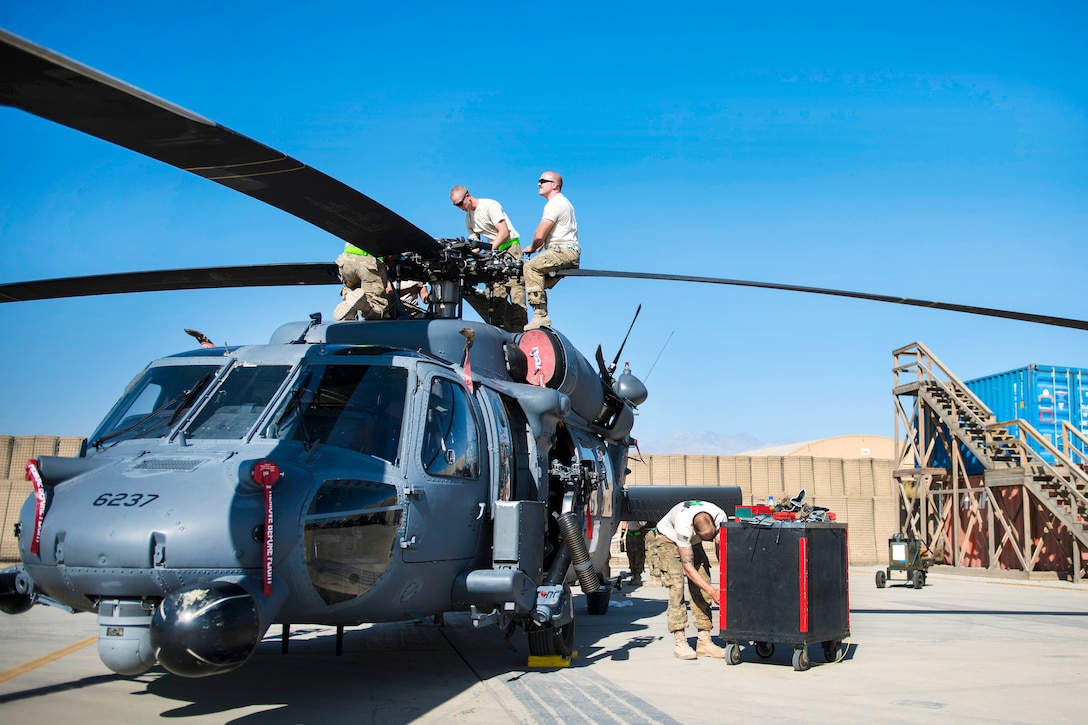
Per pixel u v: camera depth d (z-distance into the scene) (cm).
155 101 396
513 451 734
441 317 788
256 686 640
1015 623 1139
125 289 748
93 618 1130
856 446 4556
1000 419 2502
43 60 352
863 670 761
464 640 927
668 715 567
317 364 631
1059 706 616
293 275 792
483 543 676
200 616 436
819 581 772
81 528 487
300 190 542
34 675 681
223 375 625
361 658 788
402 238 686
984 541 2281
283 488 519
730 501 1315
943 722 561
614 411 1031
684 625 813
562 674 719
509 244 905
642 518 1284
